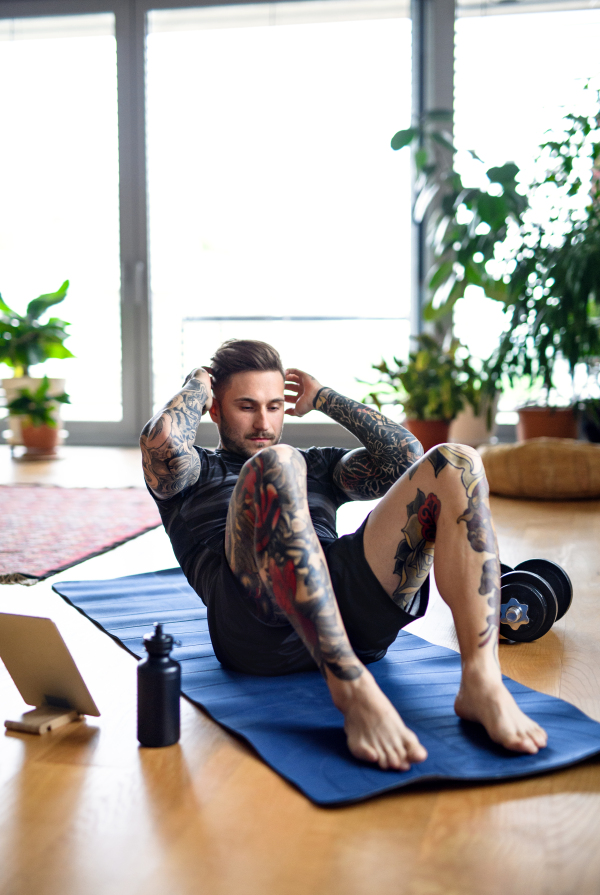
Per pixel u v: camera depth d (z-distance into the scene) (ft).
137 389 17.65
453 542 3.79
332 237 16.78
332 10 16.21
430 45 15.83
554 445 11.41
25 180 17.53
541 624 5.12
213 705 4.09
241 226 17.03
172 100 16.87
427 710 3.96
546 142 13.92
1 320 16.47
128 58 16.84
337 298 17.02
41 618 3.89
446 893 2.65
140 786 3.37
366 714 3.45
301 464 3.78
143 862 2.85
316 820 3.10
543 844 2.93
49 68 17.25
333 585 4.10
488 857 2.85
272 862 2.84
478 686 3.64
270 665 4.42
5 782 3.42
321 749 3.58
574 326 12.71
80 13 16.87
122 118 17.02
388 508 4.01
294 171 16.66
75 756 3.66
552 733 3.72
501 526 9.36
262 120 16.62
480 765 3.39
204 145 16.89
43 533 8.78
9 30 17.34
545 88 15.15
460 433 15.15
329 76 16.31
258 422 4.62
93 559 7.70
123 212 17.24
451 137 15.67
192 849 2.92
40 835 3.02
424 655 4.88
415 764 3.42
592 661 4.91
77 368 17.71
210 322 17.57
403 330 16.97
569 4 15.07
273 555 3.63
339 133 16.43
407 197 16.37
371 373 17.10
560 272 12.87
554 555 7.81
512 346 13.62
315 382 5.03
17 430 15.75
